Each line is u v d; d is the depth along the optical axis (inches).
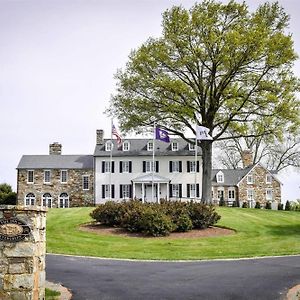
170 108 1624.0
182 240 1003.3
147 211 1077.1
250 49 1551.4
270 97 1560.0
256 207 2151.8
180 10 1624.0
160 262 756.0
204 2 1612.9
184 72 1673.2
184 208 1147.3
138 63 1669.5
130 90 1718.8
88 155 2491.4
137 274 634.2
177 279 597.3
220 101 1688.0
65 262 740.0
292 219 1451.8
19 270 389.4
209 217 1157.1
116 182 2342.5
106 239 1001.5
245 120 1683.1
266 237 1066.1
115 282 575.8
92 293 514.0
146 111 1694.1
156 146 2384.4
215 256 819.4
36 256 398.6
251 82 1635.1
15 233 391.5
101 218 1167.6
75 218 1282.0
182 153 2340.1
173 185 2329.0
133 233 1077.1
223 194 2491.4
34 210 395.5
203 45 1609.3
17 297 386.9
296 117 1600.6
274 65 1588.3
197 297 496.7
